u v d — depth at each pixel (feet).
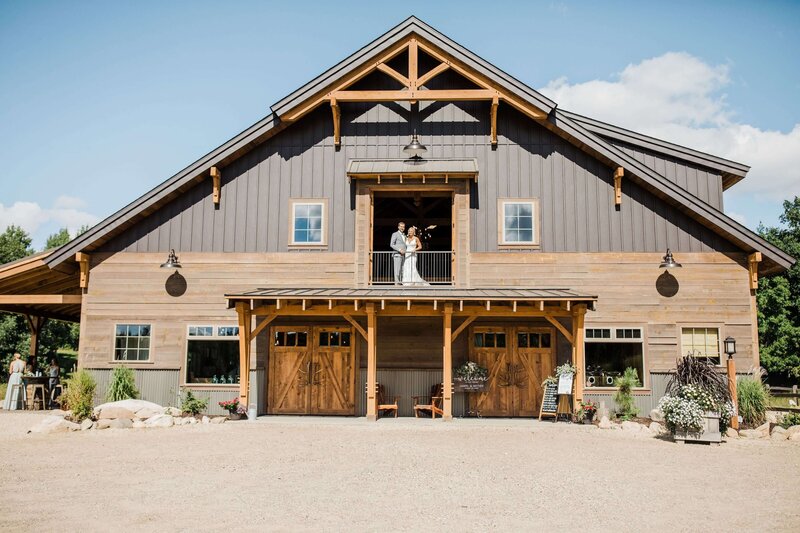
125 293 63.41
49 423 51.88
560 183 63.00
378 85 64.54
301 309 57.36
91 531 25.53
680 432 48.91
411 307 57.41
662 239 62.13
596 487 33.91
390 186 62.75
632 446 46.80
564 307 56.49
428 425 54.85
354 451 43.16
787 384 145.28
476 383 60.95
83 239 62.18
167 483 33.91
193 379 62.64
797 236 157.38
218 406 62.03
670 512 29.22
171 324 63.05
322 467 38.11
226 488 32.86
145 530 25.66
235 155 63.82
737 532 26.35
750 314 61.11
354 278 62.28
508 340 63.41
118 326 63.21
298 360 64.23
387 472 36.86
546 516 28.32
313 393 63.72
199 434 50.39
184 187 63.67
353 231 63.10
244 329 57.57
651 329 61.21
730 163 68.23
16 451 43.11
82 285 63.16
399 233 64.49
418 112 64.44
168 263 61.72
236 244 63.57
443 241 84.99
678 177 69.05
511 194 63.00
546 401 59.00
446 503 30.30
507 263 62.08
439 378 63.57
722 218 60.08
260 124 62.69
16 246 177.06
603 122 69.51
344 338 64.39
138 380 62.54
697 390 50.06
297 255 63.10
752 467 39.73
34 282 70.08
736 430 52.65
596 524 27.20
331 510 28.81
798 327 139.64
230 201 64.08
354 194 63.57
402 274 64.28
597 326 61.36
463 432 52.01
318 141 64.49
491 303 57.00
